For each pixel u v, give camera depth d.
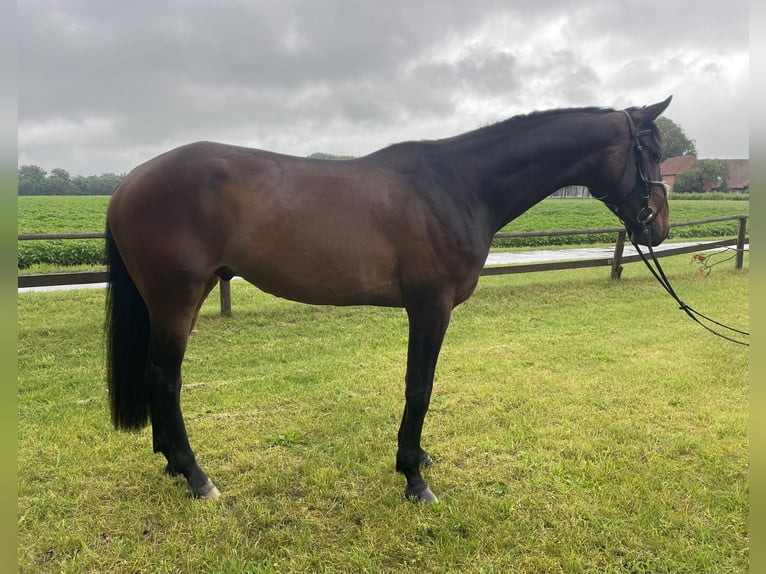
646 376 4.35
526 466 2.88
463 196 2.48
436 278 2.42
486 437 3.21
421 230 2.37
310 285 2.41
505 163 2.55
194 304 2.43
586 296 7.86
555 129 2.59
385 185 2.40
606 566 2.14
